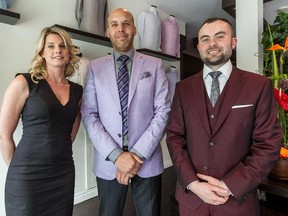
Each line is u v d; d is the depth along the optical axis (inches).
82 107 58.5
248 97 42.6
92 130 54.9
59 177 52.2
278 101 55.8
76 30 87.0
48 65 53.6
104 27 100.0
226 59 46.3
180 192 46.9
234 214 41.5
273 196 69.1
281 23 77.4
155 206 57.9
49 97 50.3
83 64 86.8
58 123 51.5
